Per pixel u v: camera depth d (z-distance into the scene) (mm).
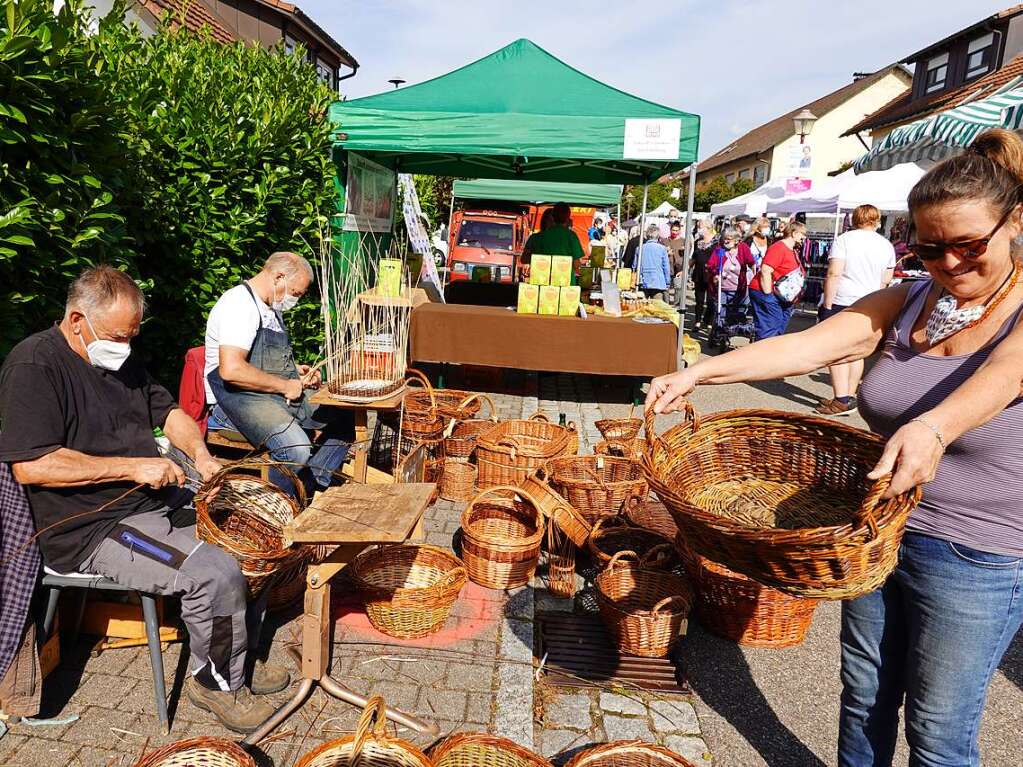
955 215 1632
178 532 2617
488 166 10562
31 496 2475
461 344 7176
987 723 2998
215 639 2518
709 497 2336
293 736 2596
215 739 2189
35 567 2479
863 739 2184
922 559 1845
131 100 4367
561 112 6941
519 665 3090
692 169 8242
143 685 2811
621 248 21656
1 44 2635
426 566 3686
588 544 3715
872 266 7504
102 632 3020
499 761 2303
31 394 2410
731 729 2852
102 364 2637
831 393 9070
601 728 2795
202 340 4984
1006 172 1624
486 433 4891
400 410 4875
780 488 2367
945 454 1796
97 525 2559
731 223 14125
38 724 2566
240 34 15023
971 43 21047
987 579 1766
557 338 7109
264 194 5273
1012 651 3572
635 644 3203
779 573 1627
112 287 2527
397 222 10914
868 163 9109
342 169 7375
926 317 1916
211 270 4957
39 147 2908
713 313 12789
